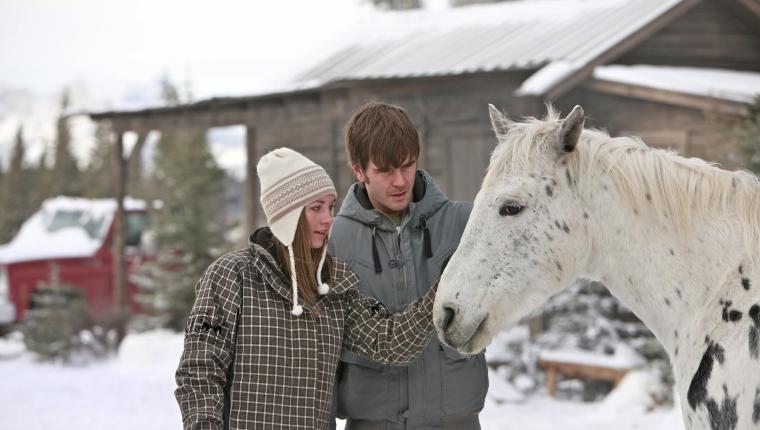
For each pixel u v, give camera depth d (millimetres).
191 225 14469
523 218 2977
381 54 15273
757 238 2832
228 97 13305
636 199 2959
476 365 3170
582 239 3012
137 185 26469
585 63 10586
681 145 10766
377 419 3115
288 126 14938
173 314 14328
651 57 12359
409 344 2980
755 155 8102
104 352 14383
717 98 9891
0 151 62938
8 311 15750
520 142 3039
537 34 13242
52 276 15602
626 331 9766
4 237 33656
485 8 16484
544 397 9211
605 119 11453
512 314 3004
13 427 9148
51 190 35906
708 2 12820
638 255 2980
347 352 3129
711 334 2816
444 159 12375
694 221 2918
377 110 2996
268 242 2975
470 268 2977
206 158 15008
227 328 2834
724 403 2734
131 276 15266
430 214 3207
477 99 11664
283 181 2879
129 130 15008
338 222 3240
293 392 2855
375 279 3133
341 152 14219
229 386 2930
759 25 12984
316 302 2957
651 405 8219
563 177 2998
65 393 10961
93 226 16672
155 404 10008
